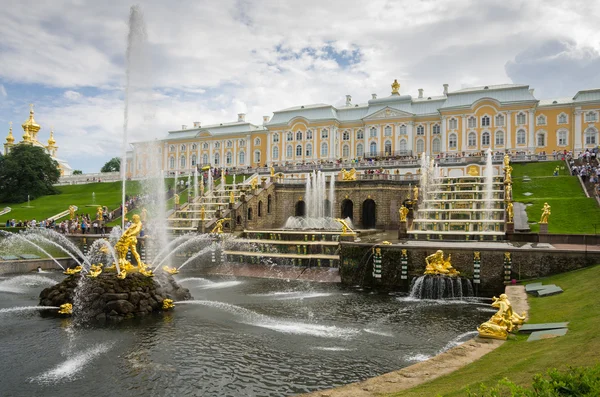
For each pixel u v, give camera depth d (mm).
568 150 84562
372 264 33344
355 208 58562
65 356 18172
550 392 7023
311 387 15188
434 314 25125
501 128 86812
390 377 12812
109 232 54406
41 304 25938
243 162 113688
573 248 29953
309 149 102500
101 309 23641
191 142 121062
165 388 15172
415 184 56969
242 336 20891
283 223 62844
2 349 19000
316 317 24531
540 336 15336
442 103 95062
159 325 22656
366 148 98562
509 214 37656
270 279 37344
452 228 42406
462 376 12133
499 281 29500
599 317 15992
